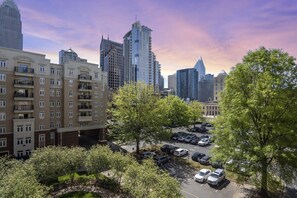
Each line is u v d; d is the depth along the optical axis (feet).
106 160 80.48
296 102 68.28
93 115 174.50
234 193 80.53
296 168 66.59
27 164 71.46
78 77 163.22
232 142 74.23
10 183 51.72
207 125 245.45
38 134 140.36
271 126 66.23
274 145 64.54
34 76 137.69
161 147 140.67
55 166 74.79
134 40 552.82
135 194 58.90
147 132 129.90
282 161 67.05
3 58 125.49
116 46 517.55
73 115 161.58
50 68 150.10
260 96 66.28
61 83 156.66
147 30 574.15
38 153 78.59
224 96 81.20
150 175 57.82
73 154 80.74
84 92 167.63
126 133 128.26
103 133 167.73
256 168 69.10
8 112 127.95
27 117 135.74
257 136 73.46
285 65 71.77
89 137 181.06
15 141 129.29
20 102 132.36
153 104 133.08
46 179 83.51
